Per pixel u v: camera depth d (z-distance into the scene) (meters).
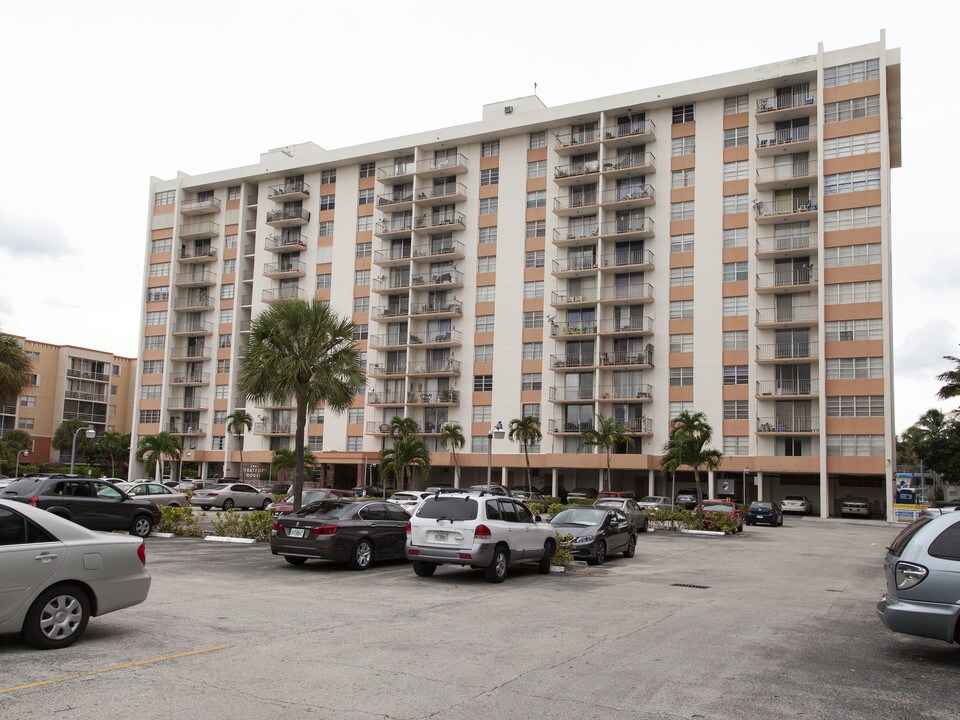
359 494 50.19
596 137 58.69
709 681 7.17
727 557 21.53
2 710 5.69
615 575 16.41
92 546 8.05
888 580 8.45
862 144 50.19
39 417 88.38
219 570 14.84
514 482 59.66
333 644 8.33
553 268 58.91
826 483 48.12
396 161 66.62
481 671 7.32
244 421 65.94
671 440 37.59
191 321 72.88
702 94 55.31
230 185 73.56
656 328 55.19
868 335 48.78
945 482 54.16
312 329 23.58
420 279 62.91
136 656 7.46
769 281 52.28
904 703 6.57
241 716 5.74
